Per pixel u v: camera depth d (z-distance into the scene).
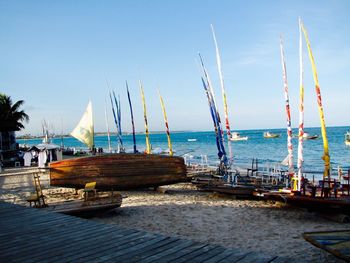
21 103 55.97
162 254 6.02
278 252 8.95
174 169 20.39
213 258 5.75
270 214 13.70
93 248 6.53
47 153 38.69
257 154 58.06
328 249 6.44
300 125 14.31
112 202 13.19
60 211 11.99
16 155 52.69
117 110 34.53
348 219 12.34
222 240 10.16
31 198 12.80
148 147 30.48
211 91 21.72
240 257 5.79
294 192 13.78
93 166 18.89
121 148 34.50
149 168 19.80
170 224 12.17
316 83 13.38
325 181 13.16
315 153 55.03
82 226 8.35
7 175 30.27
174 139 143.88
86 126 29.30
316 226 11.75
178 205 15.71
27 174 30.80
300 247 9.34
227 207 15.14
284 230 11.24
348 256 6.06
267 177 23.59
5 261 6.05
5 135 55.47
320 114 13.38
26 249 6.67
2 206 11.52
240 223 12.27
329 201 12.21
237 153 60.62
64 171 18.77
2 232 8.01
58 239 7.25
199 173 26.20
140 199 17.58
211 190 19.22
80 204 13.16
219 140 21.84
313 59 13.40
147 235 7.29
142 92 30.23
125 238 7.11
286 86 15.52
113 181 19.09
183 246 6.45
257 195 16.27
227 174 20.61
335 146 69.38
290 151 15.67
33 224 8.76
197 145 93.12
